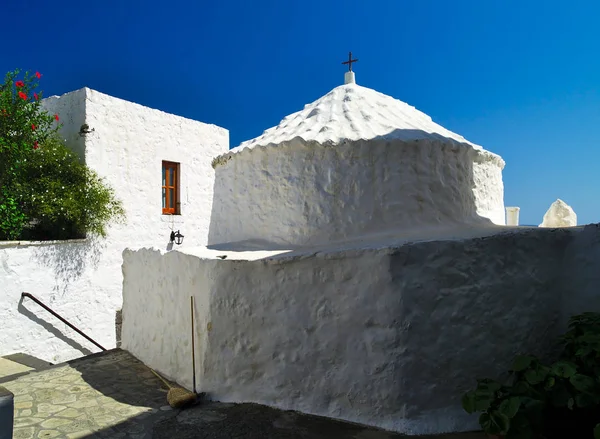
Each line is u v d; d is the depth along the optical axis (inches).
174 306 202.2
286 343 161.3
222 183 226.4
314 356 157.2
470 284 154.0
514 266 163.2
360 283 150.5
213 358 174.2
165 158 399.9
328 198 183.3
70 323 315.0
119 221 357.7
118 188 358.6
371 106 229.6
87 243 330.3
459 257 152.6
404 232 177.3
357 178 181.5
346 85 251.1
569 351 144.3
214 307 173.2
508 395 121.6
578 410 122.0
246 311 167.9
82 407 172.9
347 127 201.2
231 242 213.2
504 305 159.8
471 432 143.6
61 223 322.3
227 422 152.6
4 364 245.9
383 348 146.3
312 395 157.3
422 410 145.7
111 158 353.7
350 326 151.9
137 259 246.8
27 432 151.1
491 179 233.1
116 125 357.7
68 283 315.6
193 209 426.9
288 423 150.2
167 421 156.6
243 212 211.5
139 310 242.8
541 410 116.3
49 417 163.8
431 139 189.0
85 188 324.5
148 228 382.0
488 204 227.8
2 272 275.9
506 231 171.2
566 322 171.9
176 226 408.5
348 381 151.9
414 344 145.1
